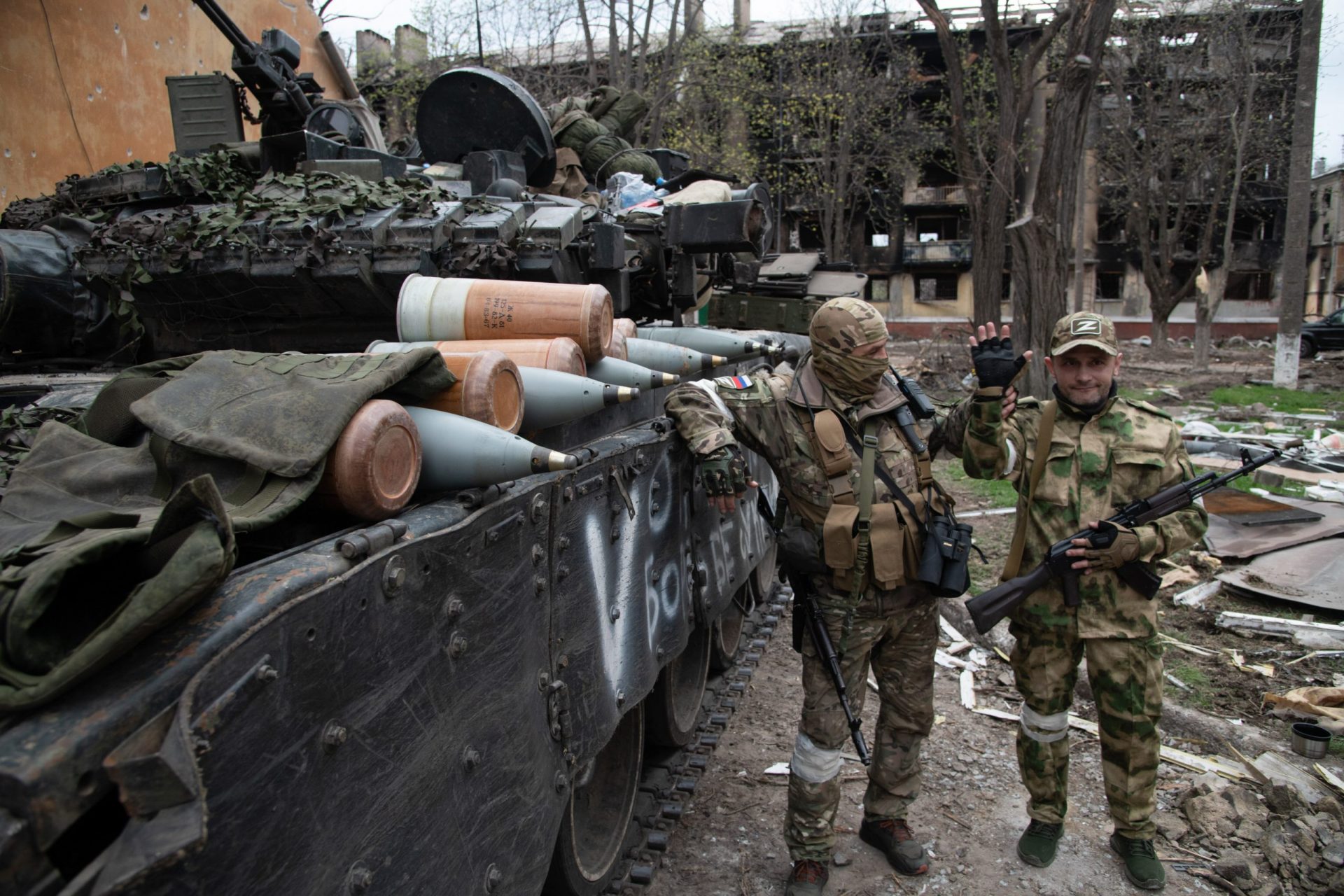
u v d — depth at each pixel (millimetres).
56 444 1801
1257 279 38875
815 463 2965
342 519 1788
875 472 2934
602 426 2891
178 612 1209
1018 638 3307
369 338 3852
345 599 1464
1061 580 3098
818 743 3029
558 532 2297
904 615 3064
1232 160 26266
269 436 1651
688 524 3367
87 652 1109
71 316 3920
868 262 37875
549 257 3598
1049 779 3285
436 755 1764
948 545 2912
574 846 2783
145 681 1158
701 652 4207
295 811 1360
